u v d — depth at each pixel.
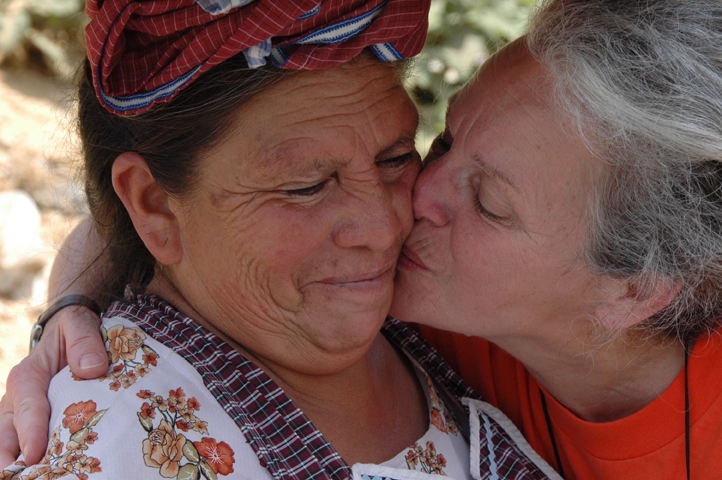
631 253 1.37
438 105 3.83
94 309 1.58
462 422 1.63
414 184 1.47
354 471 1.29
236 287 1.32
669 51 1.23
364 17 1.13
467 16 4.42
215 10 1.02
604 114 1.25
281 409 1.30
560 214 1.35
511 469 1.55
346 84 1.21
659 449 1.57
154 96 1.15
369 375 1.52
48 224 4.57
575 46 1.27
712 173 1.33
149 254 1.51
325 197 1.27
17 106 5.55
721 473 1.53
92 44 1.09
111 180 1.38
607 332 1.50
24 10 5.96
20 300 4.30
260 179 1.21
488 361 1.78
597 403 1.66
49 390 1.35
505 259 1.41
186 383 1.27
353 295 1.35
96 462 1.11
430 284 1.52
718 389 1.52
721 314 1.51
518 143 1.32
